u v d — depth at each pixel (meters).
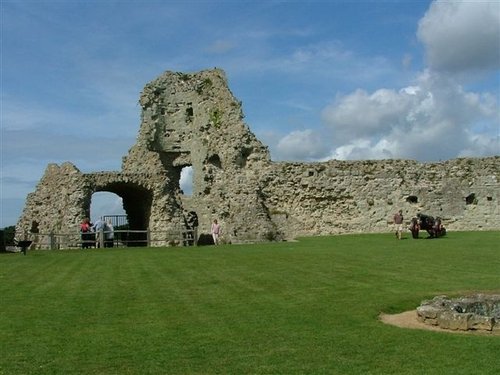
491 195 44.84
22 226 40.81
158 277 19.06
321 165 43.88
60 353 10.70
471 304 13.36
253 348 10.84
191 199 45.72
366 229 43.88
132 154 45.25
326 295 15.31
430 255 24.27
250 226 39.19
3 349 10.98
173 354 10.55
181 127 47.31
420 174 44.75
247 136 42.78
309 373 9.53
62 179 38.41
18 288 17.41
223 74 45.38
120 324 12.66
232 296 15.48
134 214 44.41
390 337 11.41
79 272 20.86
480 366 9.72
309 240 35.91
